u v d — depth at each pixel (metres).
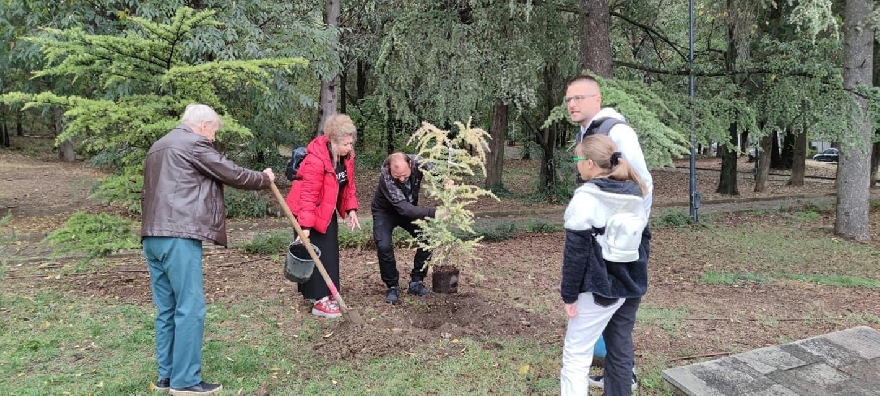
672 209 13.52
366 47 13.48
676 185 18.95
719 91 9.30
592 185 2.58
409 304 4.94
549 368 3.67
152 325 4.33
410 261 6.76
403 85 9.45
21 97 4.48
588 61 8.59
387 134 19.28
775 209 13.16
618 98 4.97
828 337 4.00
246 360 3.68
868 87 8.61
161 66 5.30
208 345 3.95
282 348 3.92
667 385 3.39
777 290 6.07
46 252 7.38
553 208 13.07
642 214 2.64
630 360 2.88
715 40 15.92
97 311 4.67
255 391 3.28
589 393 3.32
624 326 2.86
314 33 9.73
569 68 10.98
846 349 3.80
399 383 3.42
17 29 9.28
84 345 3.97
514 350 3.94
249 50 8.30
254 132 11.35
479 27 8.99
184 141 3.20
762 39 11.23
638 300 2.85
